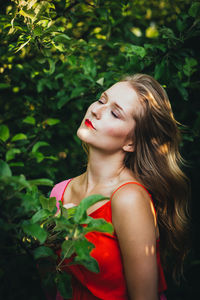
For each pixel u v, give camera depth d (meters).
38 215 0.91
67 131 2.06
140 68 1.79
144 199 1.28
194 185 2.65
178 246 1.68
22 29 1.36
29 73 2.05
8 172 0.79
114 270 1.27
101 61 2.28
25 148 1.73
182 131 2.00
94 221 0.92
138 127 1.37
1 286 0.98
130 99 1.35
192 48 2.03
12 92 2.04
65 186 1.60
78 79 1.89
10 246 0.97
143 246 1.21
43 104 2.02
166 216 1.59
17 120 1.94
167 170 1.48
